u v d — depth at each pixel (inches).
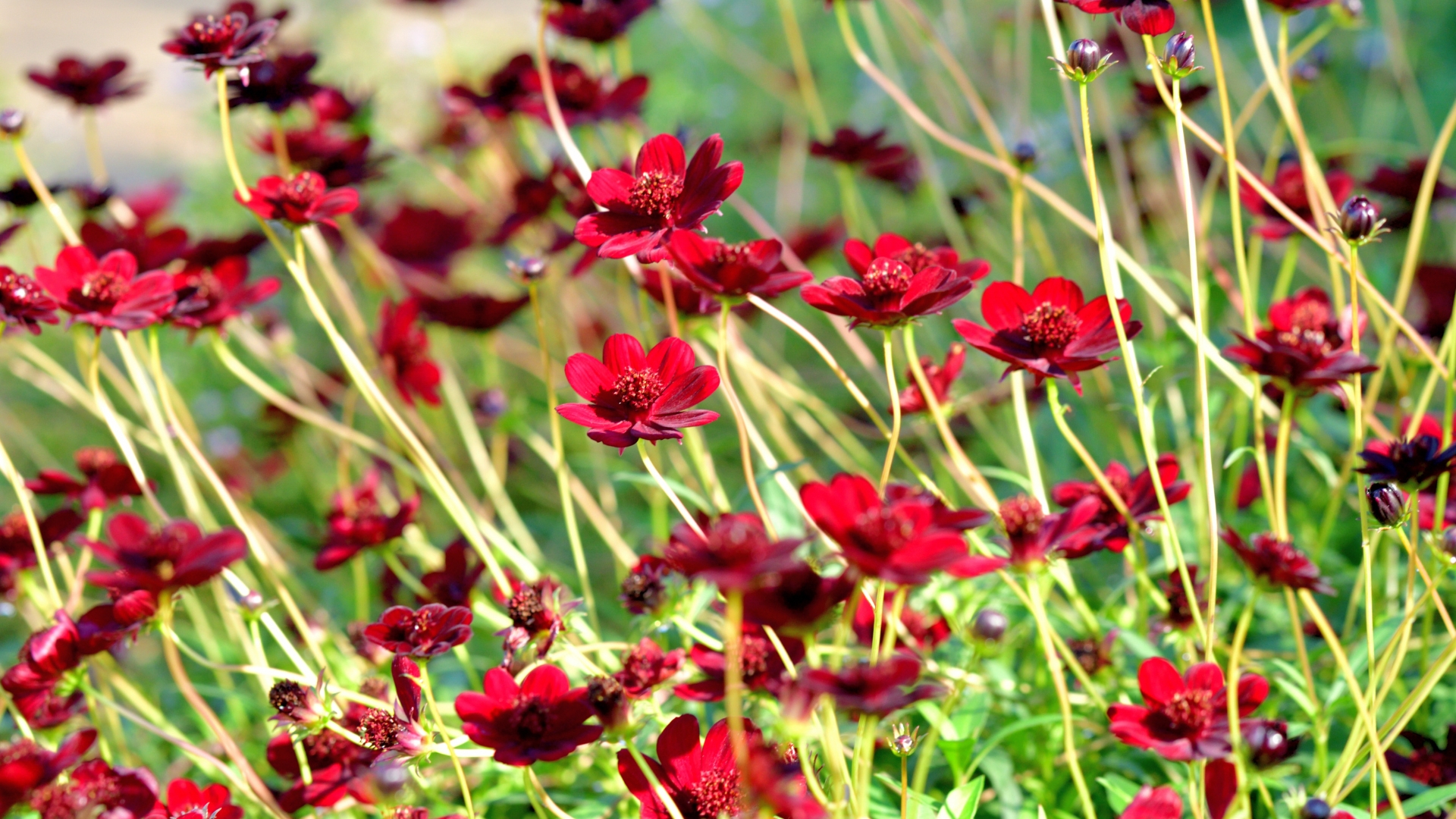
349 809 55.1
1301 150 57.0
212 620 64.7
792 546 49.4
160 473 76.9
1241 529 59.5
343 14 98.7
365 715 54.2
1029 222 63.8
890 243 54.8
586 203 59.6
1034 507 52.4
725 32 117.8
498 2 119.1
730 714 49.8
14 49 157.5
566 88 61.2
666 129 101.1
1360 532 60.0
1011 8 100.0
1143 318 65.8
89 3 183.8
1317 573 53.2
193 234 89.3
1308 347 53.9
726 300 52.8
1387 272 64.2
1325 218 57.5
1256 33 56.8
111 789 52.7
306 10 100.7
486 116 62.1
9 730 58.9
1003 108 84.6
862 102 106.9
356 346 85.5
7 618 68.4
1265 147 81.8
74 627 53.5
